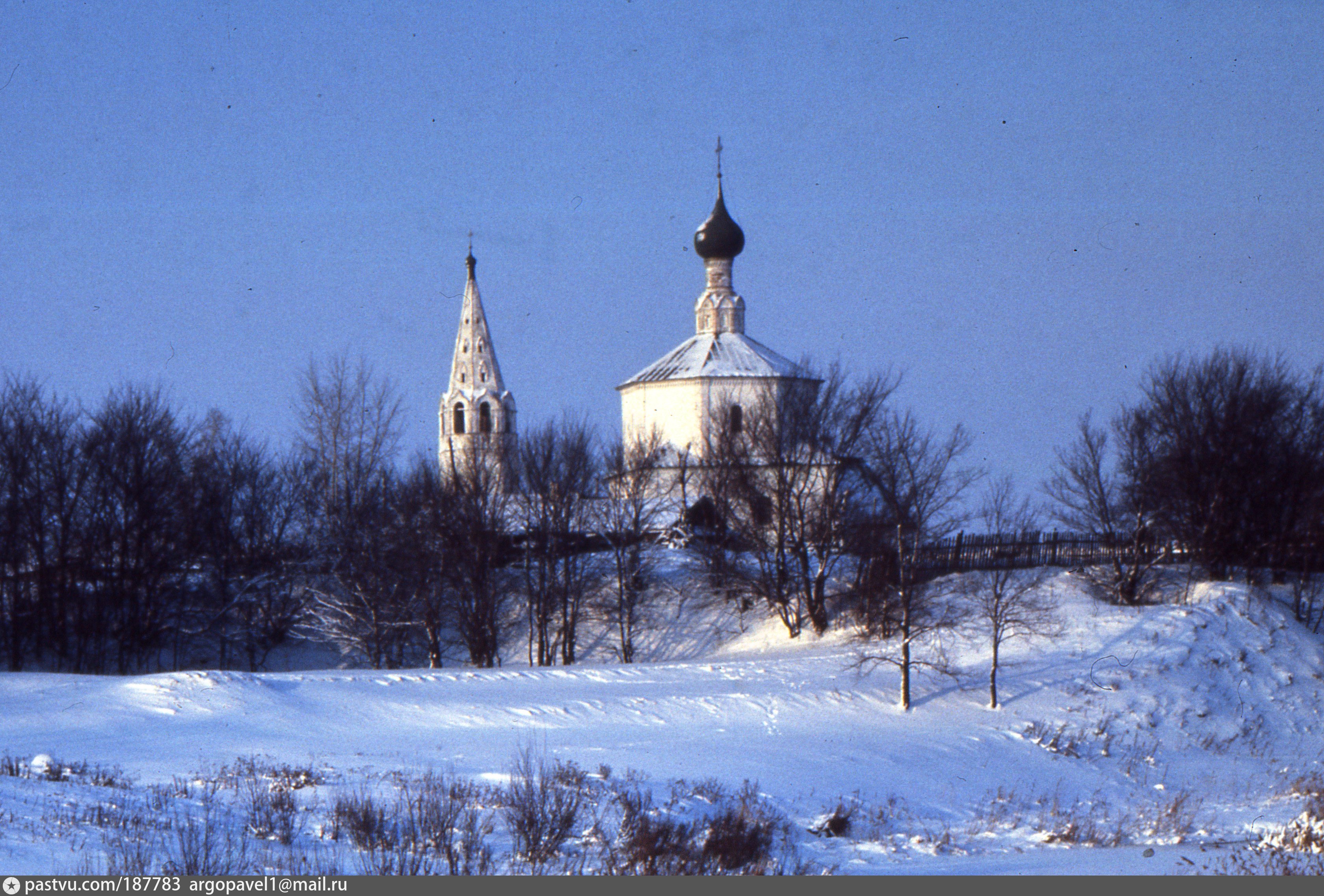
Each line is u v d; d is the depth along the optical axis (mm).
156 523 105625
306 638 110250
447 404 147625
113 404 108938
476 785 44344
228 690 67562
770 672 78688
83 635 103125
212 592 111500
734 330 142625
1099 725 70312
